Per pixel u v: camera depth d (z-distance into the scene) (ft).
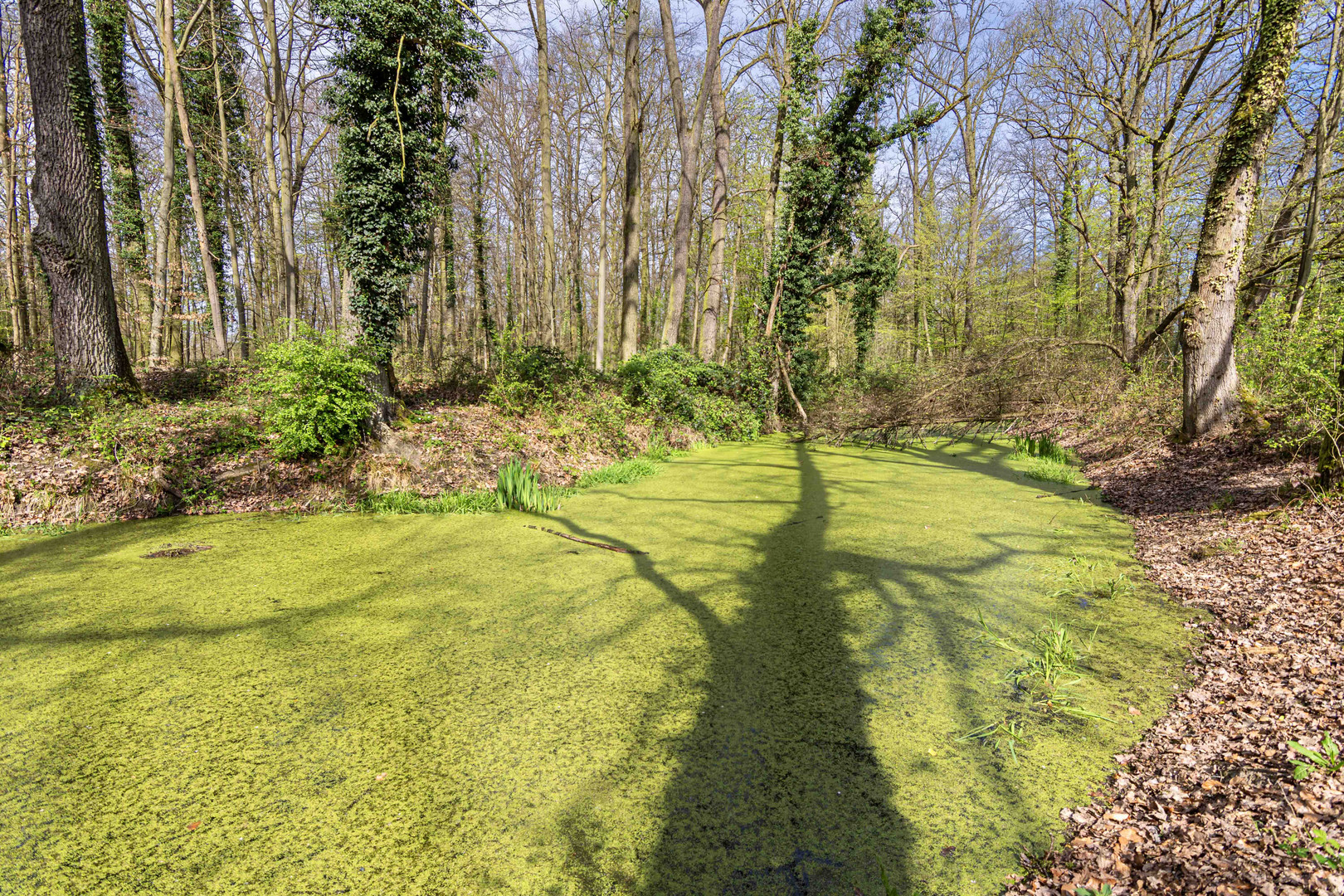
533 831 6.93
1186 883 5.40
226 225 59.26
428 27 25.88
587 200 83.46
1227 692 8.95
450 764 8.15
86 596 14.02
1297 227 28.27
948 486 26.99
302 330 23.16
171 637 11.97
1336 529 13.38
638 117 48.37
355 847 6.69
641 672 10.73
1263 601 11.64
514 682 10.37
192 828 6.97
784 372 47.70
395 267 26.21
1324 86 23.85
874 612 13.29
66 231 25.16
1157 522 18.66
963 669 10.69
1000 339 64.80
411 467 24.38
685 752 8.41
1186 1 39.99
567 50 65.87
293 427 22.54
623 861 6.48
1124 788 7.22
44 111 24.61
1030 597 13.87
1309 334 19.89
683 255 48.42
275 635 12.14
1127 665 10.43
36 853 6.59
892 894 5.96
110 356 26.37
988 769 7.91
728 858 6.52
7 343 40.29
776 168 47.57
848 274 47.78
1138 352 36.09
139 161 49.01
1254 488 17.88
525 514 22.04
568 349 91.04
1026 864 6.27
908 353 92.07
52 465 20.24
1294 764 6.72
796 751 8.43
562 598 14.16
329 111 57.26
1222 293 22.88
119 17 43.96
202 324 60.85
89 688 10.07
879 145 44.45
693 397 42.93
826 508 23.07
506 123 74.74
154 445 22.21
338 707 9.55
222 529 19.62
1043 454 33.37
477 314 80.18
